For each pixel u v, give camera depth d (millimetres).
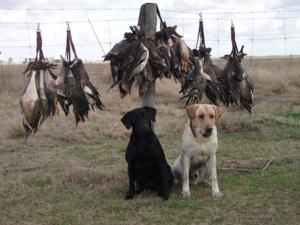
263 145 10023
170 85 18734
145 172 7922
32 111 7766
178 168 8141
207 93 8258
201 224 7199
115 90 18250
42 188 8258
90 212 7523
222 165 8898
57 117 11938
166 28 8008
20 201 7875
